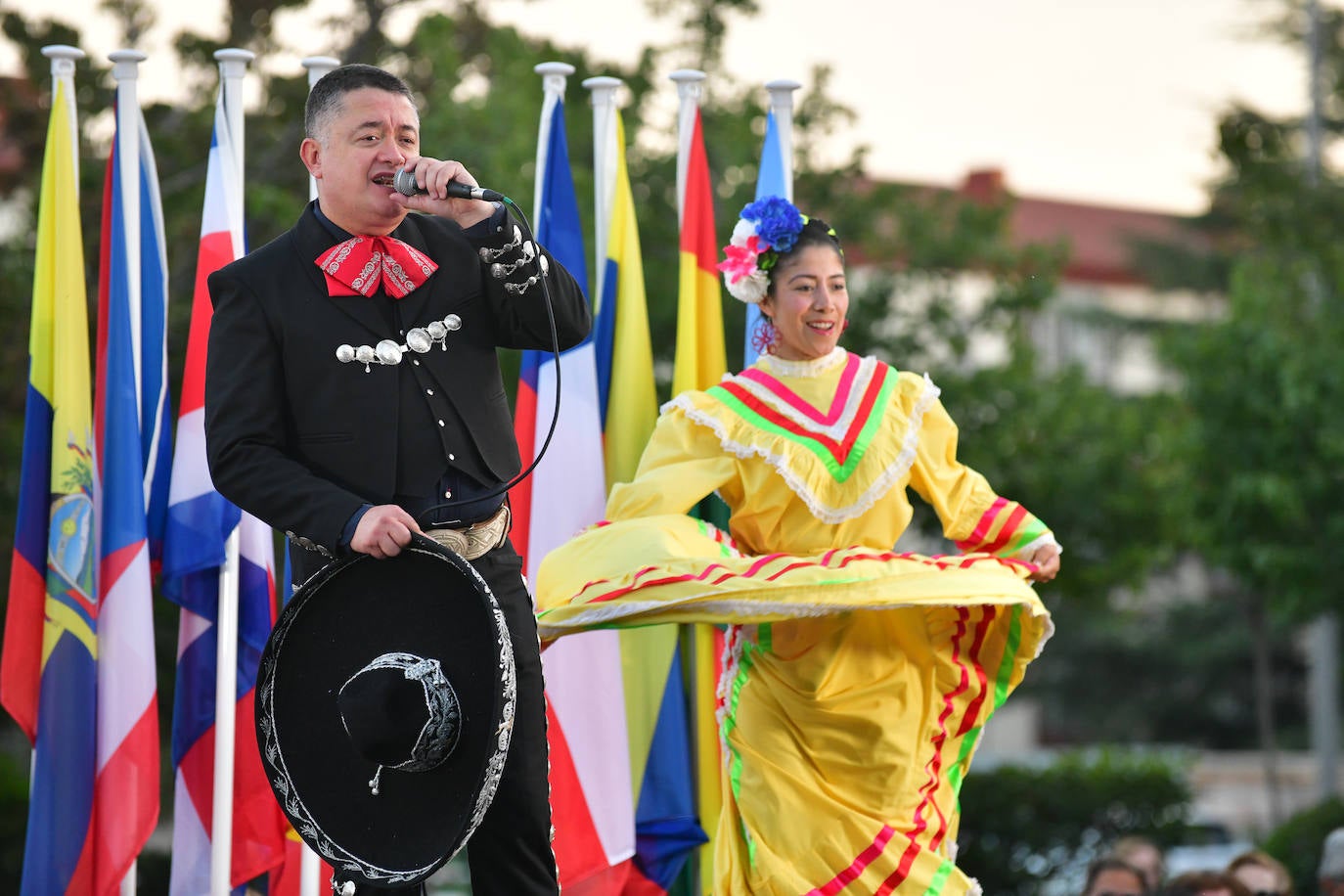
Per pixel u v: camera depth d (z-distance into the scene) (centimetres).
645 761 1090
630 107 2539
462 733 626
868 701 886
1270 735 3272
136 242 1052
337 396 668
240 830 1045
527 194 2169
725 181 2469
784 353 934
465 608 632
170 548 1023
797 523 902
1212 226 5488
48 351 1045
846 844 873
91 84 2336
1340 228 2800
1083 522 2703
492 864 681
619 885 1070
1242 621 5231
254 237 2256
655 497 895
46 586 1027
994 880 2628
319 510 635
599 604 837
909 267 2655
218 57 1077
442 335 680
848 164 2627
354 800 645
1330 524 2447
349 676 648
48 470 1038
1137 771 2694
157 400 1068
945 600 830
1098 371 5800
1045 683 5384
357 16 2516
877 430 915
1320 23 4428
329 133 676
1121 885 1314
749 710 904
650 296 2348
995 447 2609
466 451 680
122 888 1019
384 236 687
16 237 2452
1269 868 1286
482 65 2612
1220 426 2559
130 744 1005
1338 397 2469
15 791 2367
